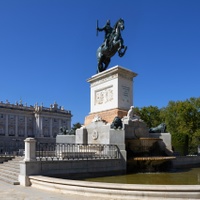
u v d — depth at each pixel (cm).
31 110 11875
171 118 4916
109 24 2211
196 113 4747
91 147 1745
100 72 2123
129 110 1856
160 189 777
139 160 1549
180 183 1090
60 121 12619
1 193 952
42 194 921
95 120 1905
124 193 810
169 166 1817
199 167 2103
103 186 848
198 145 5038
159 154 1814
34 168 1175
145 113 5125
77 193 898
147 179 1237
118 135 1593
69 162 1298
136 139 1667
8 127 10988
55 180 988
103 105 2011
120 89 1927
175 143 3928
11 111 11175
